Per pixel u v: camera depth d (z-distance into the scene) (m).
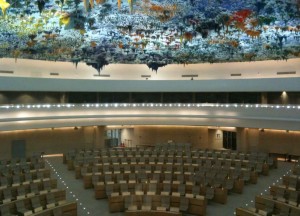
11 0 18.08
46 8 19.31
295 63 26.17
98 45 25.69
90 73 30.08
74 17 20.83
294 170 18.45
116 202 15.02
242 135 27.56
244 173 18.91
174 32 23.58
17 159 21.61
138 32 23.45
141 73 31.44
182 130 30.73
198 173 18.27
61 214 13.32
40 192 15.09
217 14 20.64
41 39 23.38
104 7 19.70
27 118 24.84
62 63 28.70
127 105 29.77
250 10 19.70
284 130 25.59
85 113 28.14
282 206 13.22
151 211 13.73
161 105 29.95
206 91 28.73
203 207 14.38
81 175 20.45
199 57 28.69
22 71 26.52
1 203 14.21
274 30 22.12
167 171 18.94
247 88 27.00
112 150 24.11
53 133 27.81
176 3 19.36
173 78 31.09
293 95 26.52
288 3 18.41
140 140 31.52
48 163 24.58
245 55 27.16
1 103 25.91
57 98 28.75
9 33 21.86
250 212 12.80
